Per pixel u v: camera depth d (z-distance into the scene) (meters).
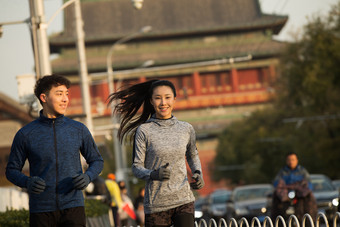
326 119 72.19
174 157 9.08
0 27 23.39
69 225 8.67
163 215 9.13
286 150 87.31
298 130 78.88
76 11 33.84
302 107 77.94
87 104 33.59
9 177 8.76
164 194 9.03
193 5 177.12
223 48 161.12
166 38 163.75
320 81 70.44
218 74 156.62
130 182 78.12
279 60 77.25
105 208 26.22
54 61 153.62
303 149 77.44
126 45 162.62
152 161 9.10
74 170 8.80
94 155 9.05
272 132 96.50
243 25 161.00
